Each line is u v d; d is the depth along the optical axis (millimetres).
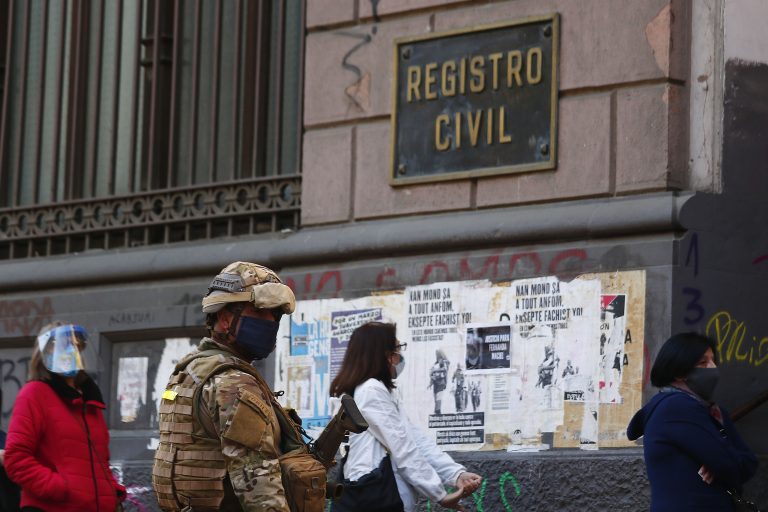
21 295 10156
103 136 10102
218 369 4297
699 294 7082
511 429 7512
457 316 7840
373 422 6293
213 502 4254
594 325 7258
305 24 9047
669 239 7059
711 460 5492
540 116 7703
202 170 9523
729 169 7250
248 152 9289
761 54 7445
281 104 9188
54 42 10438
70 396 6406
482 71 7965
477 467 7547
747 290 7277
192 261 9141
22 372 10148
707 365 5707
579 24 7594
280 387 8617
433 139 8148
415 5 8273
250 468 4160
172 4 9859
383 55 8414
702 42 7285
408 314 8055
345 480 6316
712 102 7230
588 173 7477
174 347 9273
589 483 7059
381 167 8352
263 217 9102
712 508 5512
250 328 4438
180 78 9695
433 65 8180
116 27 10078
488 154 7902
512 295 7625
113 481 6562
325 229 8562
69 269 9805
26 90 10523
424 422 7898
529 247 7621
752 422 7172
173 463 4301
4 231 10414
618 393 7105
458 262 7883
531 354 7496
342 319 8352
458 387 7770
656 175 7215
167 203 9531
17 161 10430
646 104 7293
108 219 9812
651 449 5617
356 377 6398
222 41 9508
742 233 7285
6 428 10133
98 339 9594
